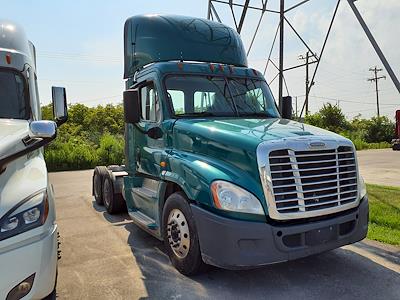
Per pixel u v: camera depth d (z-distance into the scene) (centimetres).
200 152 451
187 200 441
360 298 388
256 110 570
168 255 486
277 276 445
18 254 276
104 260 507
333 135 445
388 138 4619
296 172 390
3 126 384
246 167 397
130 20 650
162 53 591
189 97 539
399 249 534
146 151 565
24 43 489
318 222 402
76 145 2105
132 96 530
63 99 477
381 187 1002
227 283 427
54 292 324
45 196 304
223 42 639
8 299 272
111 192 764
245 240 377
